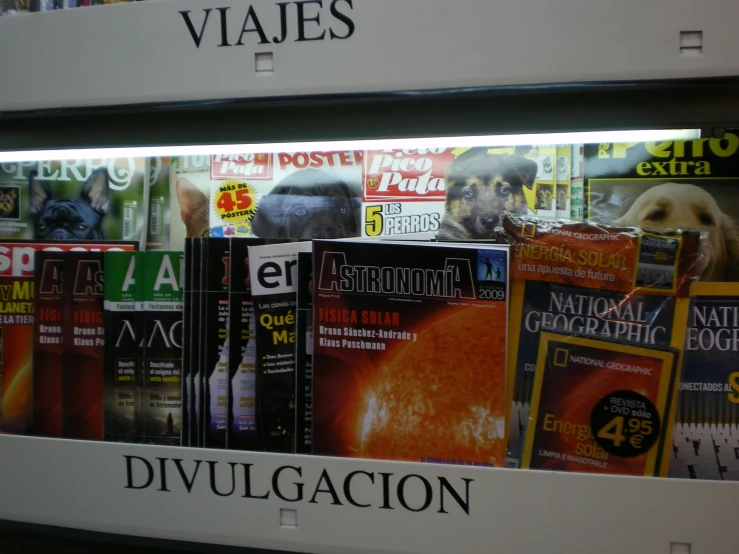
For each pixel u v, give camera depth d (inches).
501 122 24.2
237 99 24.7
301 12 24.1
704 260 26.8
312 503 25.7
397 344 26.1
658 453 25.4
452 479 24.6
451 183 32.6
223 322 28.4
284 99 24.5
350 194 33.5
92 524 27.4
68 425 30.0
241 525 26.2
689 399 26.5
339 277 26.2
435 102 24.4
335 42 23.9
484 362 25.9
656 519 23.3
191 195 34.6
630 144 31.2
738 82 21.9
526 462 26.3
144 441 29.1
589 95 23.5
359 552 25.3
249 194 34.2
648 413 25.6
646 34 22.0
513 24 22.7
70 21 25.8
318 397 26.2
